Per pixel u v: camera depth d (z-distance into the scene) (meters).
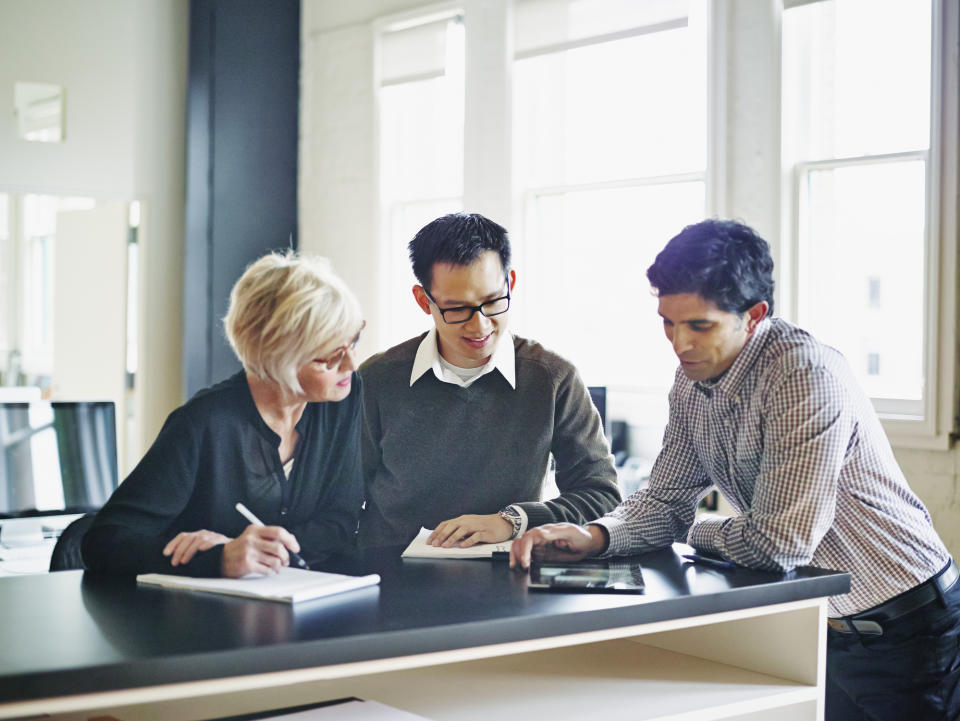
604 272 4.79
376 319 5.67
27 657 1.13
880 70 3.77
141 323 5.86
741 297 1.67
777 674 1.70
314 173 6.04
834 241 3.92
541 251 4.98
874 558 1.83
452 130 5.30
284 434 1.85
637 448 4.71
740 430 1.78
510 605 1.43
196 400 1.78
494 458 2.21
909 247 3.72
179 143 5.95
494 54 4.98
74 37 5.57
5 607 1.38
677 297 1.68
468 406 2.20
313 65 6.02
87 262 6.02
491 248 2.03
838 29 3.86
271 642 1.20
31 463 3.15
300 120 6.11
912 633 1.87
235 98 5.84
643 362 4.70
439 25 5.32
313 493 1.89
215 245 5.77
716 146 4.16
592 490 2.16
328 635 1.24
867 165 3.82
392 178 5.63
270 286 1.70
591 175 4.77
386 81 5.62
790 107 3.98
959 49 3.48
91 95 5.63
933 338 3.55
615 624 1.43
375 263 5.64
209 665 1.15
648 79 4.53
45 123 5.50
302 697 1.60
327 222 5.97
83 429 3.27
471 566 1.74
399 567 1.72
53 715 1.46
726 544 1.73
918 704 1.90
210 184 5.76
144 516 1.68
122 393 5.88
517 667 1.75
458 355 2.18
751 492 1.86
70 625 1.28
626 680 1.68
